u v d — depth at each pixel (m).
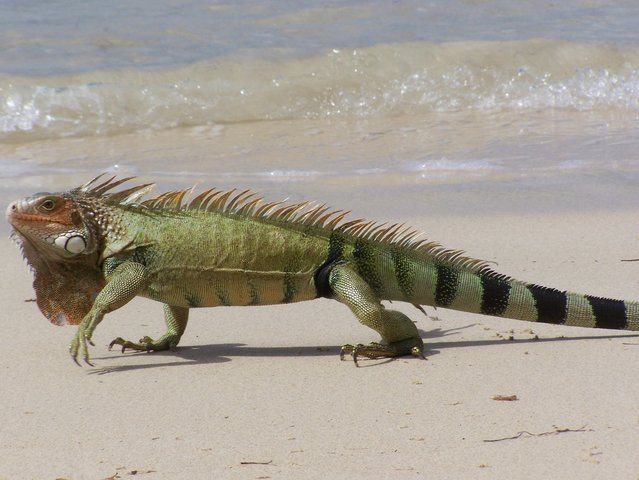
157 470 12.23
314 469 12.15
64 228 16.16
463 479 11.80
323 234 16.73
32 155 33.97
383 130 37.81
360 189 29.09
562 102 41.94
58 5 52.62
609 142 35.28
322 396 14.78
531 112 40.75
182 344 17.73
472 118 39.69
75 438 13.31
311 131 37.78
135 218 16.56
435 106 41.47
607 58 44.88
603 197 28.25
